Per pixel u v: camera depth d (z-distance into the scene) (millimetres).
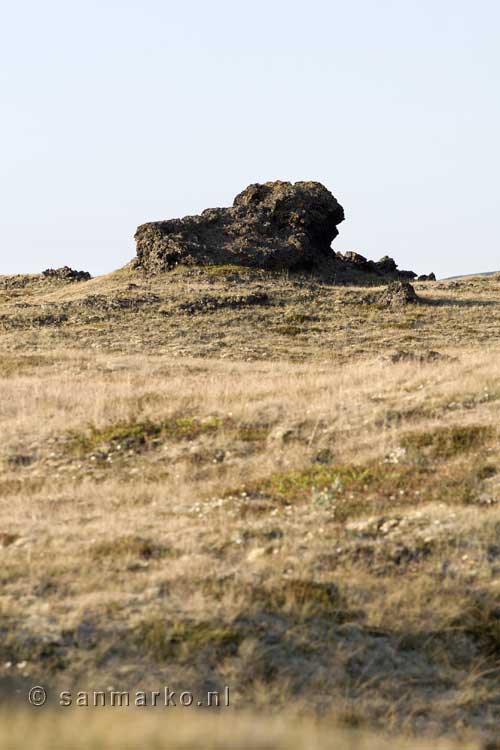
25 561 59750
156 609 52438
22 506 78250
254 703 45375
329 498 74688
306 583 56094
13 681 45344
